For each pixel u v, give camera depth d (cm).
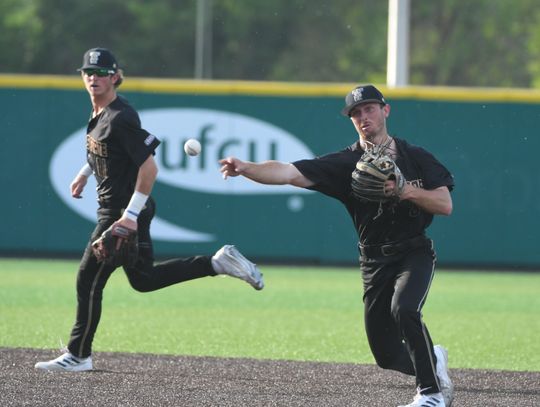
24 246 4794
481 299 3791
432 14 11019
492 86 10956
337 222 4709
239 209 4722
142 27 11375
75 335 2173
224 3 11269
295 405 1859
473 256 4644
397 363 1891
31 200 4778
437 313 3438
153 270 2141
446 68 10950
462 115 4606
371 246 1842
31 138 4756
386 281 1836
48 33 11394
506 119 4597
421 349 1750
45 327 2956
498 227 4628
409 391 2028
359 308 3509
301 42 11344
